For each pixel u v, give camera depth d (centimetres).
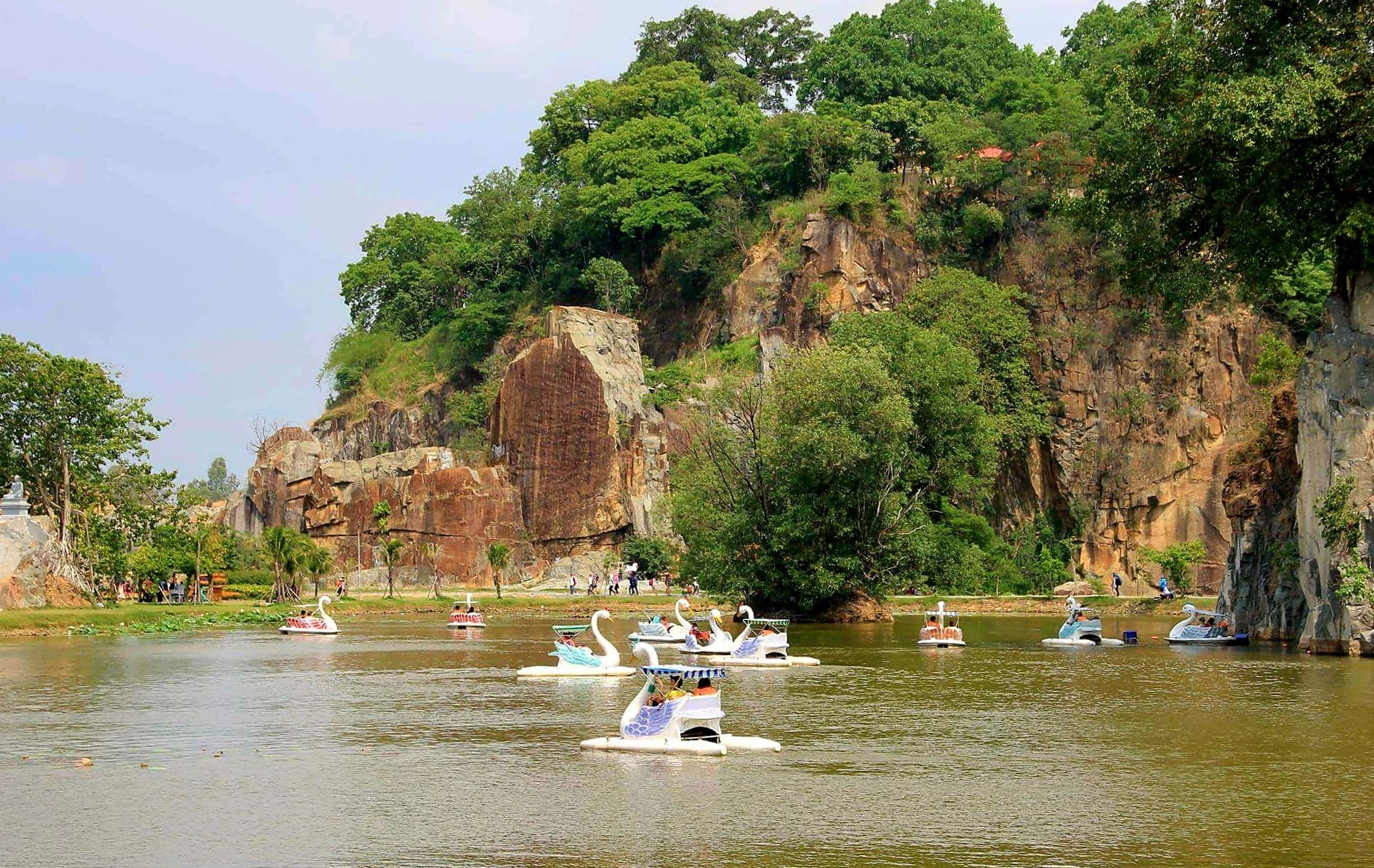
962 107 14362
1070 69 15188
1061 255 12388
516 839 2253
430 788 2642
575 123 16712
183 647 6081
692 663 5231
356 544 12488
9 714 3672
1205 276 6041
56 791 2631
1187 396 11731
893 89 14862
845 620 8062
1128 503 11750
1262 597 6419
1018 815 2427
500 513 12188
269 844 2223
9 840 2250
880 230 13025
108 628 7225
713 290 13962
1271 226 5378
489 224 16300
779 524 7800
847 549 7912
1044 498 12106
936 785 2675
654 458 12331
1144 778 2758
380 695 4103
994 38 15712
